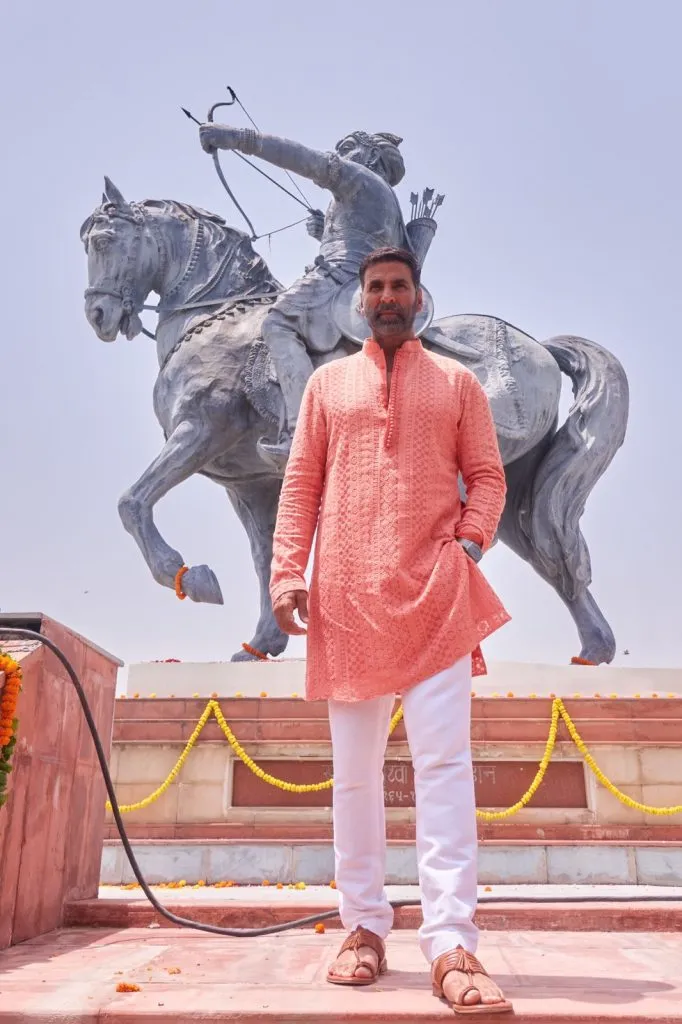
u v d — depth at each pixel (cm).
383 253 238
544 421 683
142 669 572
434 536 217
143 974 215
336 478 226
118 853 477
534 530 688
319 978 210
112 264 701
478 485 227
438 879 188
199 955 247
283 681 561
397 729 504
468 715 204
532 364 683
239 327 679
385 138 781
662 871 466
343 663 211
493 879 465
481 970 176
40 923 292
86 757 346
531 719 515
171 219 732
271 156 688
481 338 682
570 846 471
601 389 700
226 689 562
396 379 230
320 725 512
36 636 282
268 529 739
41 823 293
